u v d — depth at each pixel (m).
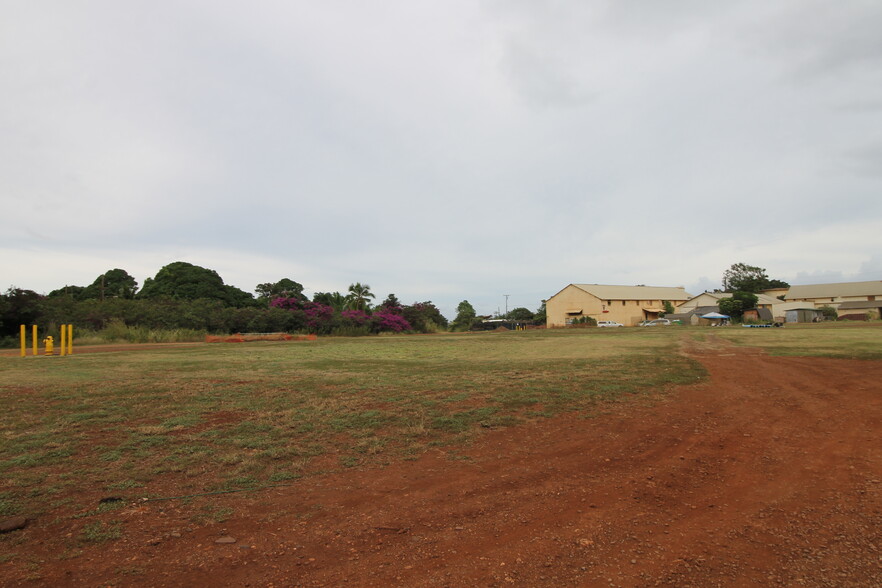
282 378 12.91
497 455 6.40
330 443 6.92
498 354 20.89
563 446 6.77
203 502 4.84
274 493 5.10
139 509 4.64
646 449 6.60
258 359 18.64
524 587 3.31
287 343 31.47
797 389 10.79
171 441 6.90
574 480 5.45
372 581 3.42
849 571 3.45
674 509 4.63
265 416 8.43
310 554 3.81
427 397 10.11
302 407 9.15
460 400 9.77
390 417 8.37
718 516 4.45
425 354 21.27
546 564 3.62
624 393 10.40
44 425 7.70
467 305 96.12
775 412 8.68
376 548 3.91
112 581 3.39
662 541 3.97
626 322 76.69
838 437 7.00
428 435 7.34
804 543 3.89
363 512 4.62
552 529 4.22
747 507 4.64
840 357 15.89
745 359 16.41
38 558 3.70
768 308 75.88
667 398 9.91
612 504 4.76
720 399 9.83
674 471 5.71
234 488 5.22
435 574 3.50
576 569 3.55
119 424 7.82
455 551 3.85
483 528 4.26
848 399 9.59
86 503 4.77
